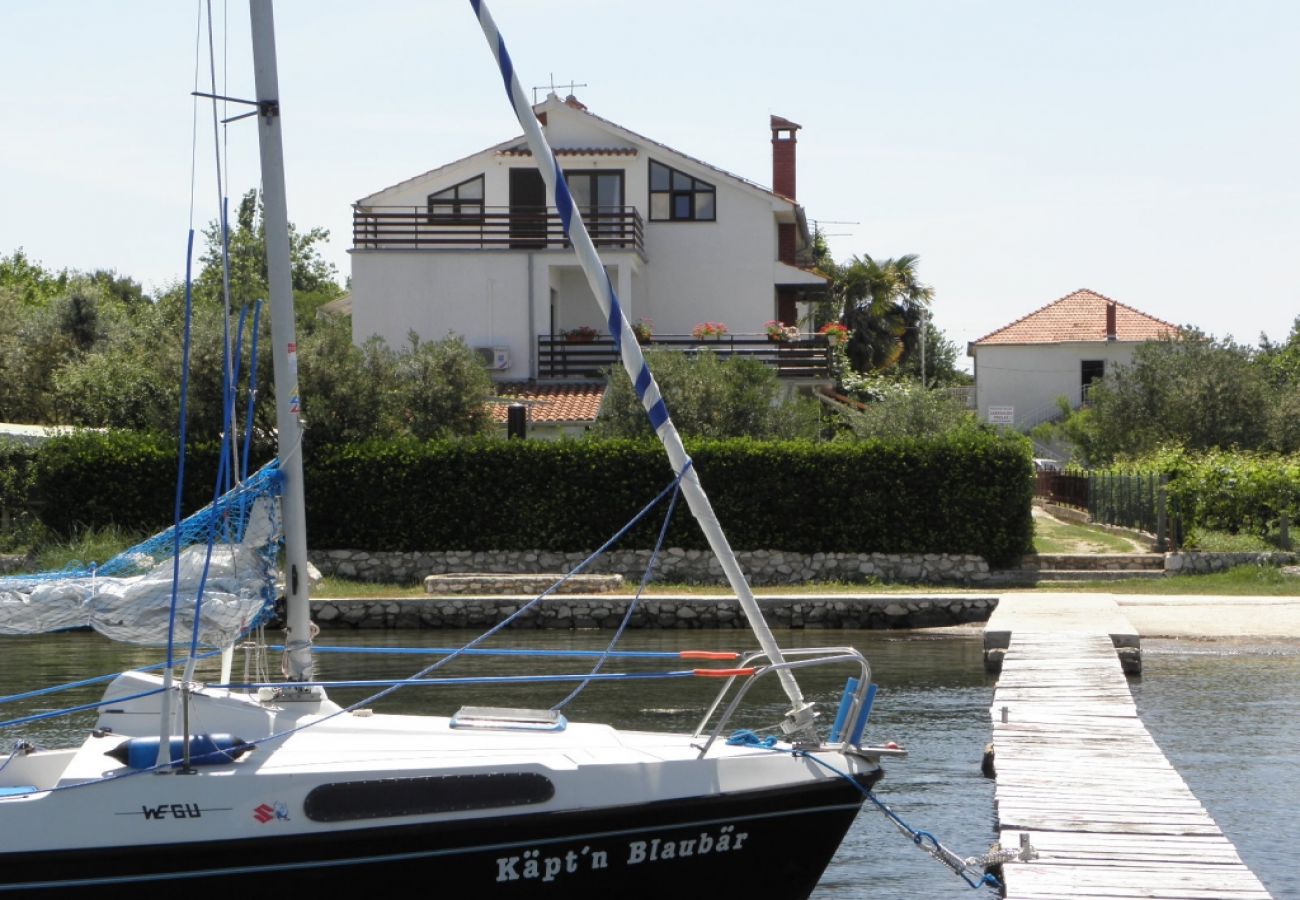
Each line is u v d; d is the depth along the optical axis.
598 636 26.80
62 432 33.91
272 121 8.64
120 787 7.70
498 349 41.53
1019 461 31.94
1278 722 16.95
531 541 32.38
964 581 31.91
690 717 17.28
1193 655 22.83
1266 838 11.68
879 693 19.45
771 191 44.59
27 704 17.91
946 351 91.75
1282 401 47.56
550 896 8.12
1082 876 9.46
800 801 8.52
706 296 44.81
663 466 32.22
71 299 55.94
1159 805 11.41
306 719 8.61
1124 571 31.84
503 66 9.61
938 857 9.64
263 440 32.59
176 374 34.28
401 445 32.66
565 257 41.94
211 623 8.30
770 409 35.91
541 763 8.13
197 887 7.71
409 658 23.25
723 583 31.97
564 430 38.69
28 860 7.57
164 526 31.77
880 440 32.34
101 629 8.25
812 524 32.34
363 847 7.80
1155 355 49.66
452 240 42.53
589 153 43.53
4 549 31.72
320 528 32.69
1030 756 13.40
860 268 65.12
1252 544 32.59
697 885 8.41
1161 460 36.69
